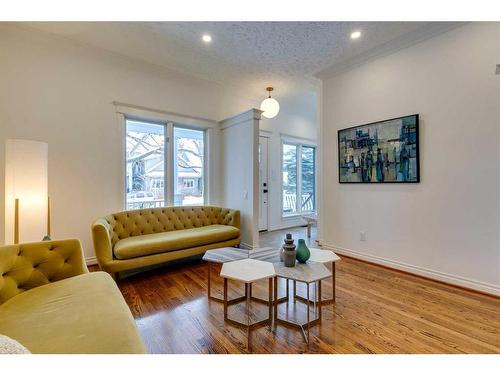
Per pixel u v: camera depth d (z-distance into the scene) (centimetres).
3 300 148
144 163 385
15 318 123
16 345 77
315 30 285
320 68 379
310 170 673
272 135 573
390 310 212
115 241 300
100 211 337
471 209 249
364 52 330
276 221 586
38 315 126
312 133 658
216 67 383
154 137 395
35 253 171
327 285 263
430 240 278
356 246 352
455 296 237
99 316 125
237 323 189
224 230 356
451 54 260
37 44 294
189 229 366
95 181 333
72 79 316
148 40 310
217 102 454
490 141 237
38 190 234
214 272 305
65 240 186
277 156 586
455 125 258
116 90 349
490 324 190
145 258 282
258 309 214
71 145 315
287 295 226
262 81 430
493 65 235
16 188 224
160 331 182
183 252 312
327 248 390
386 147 313
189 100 420
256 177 392
